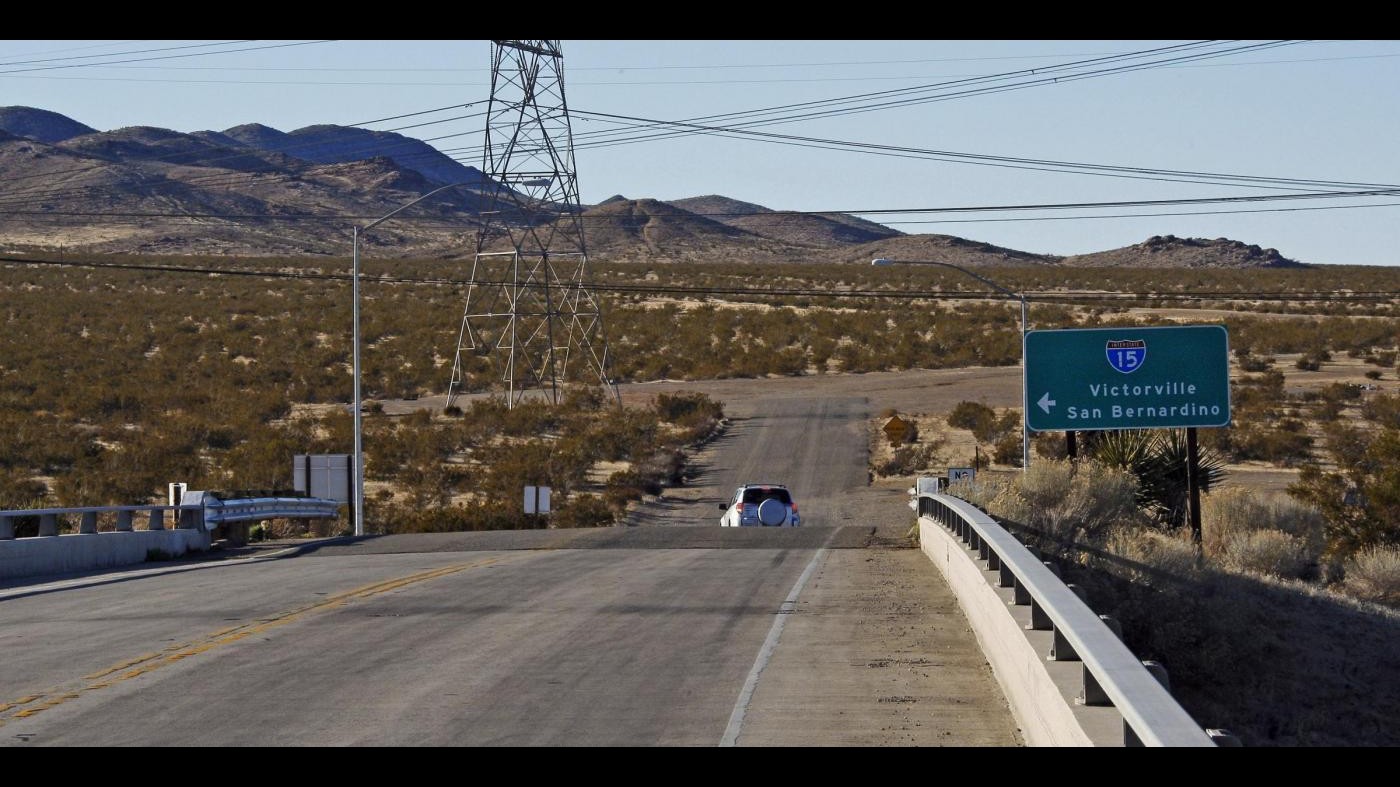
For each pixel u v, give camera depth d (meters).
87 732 22.30
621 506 105.94
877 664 27.83
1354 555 61.66
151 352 187.00
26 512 51.12
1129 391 58.31
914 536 59.44
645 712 23.47
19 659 30.11
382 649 30.59
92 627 35.38
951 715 22.94
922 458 126.56
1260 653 38.09
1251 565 53.97
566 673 27.28
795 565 49.44
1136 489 58.78
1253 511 60.50
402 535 68.94
